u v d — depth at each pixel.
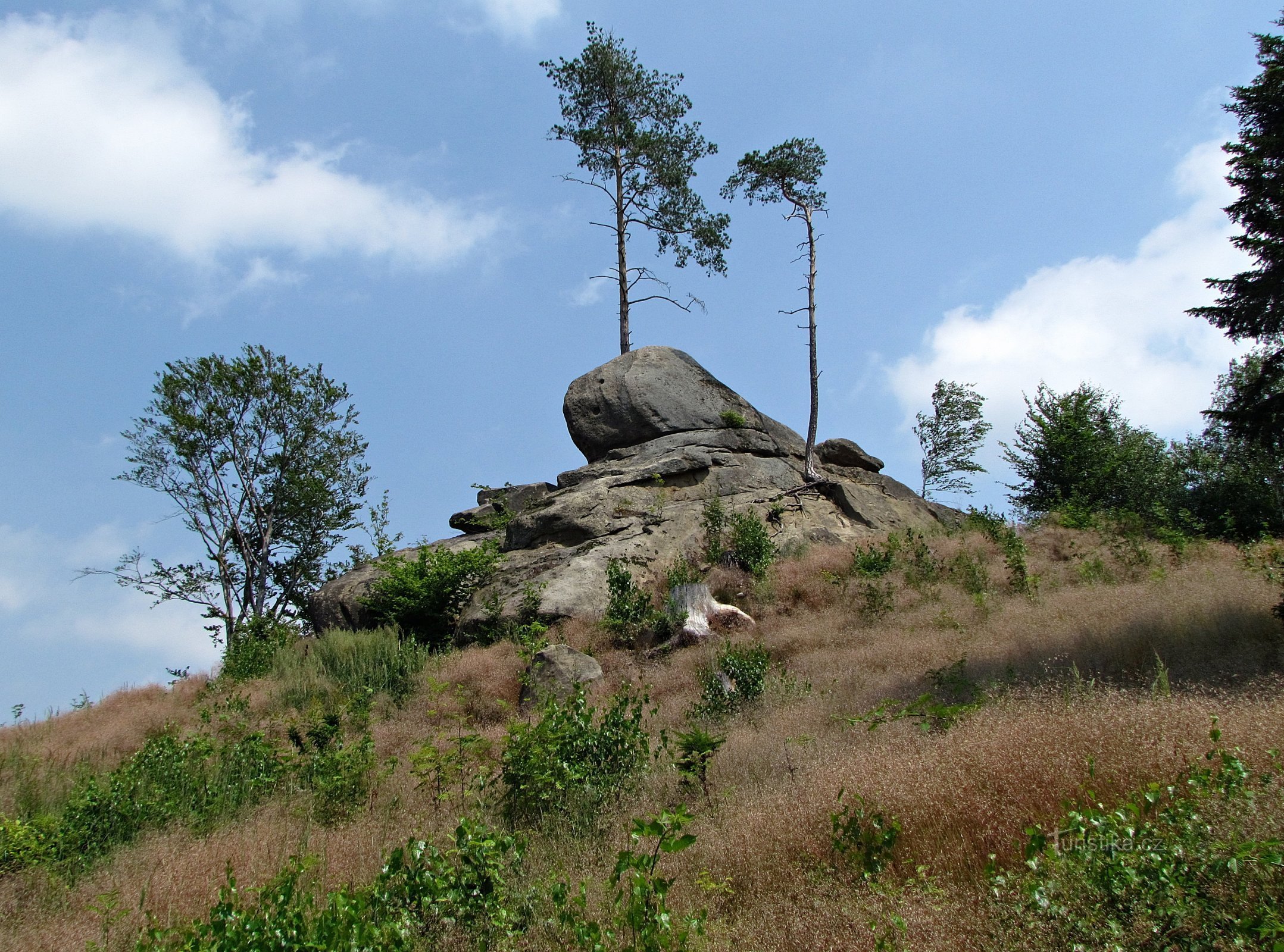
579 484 24.22
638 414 26.12
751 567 19.55
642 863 4.82
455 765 8.97
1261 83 11.68
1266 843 3.73
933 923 4.18
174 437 27.61
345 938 4.77
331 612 22.48
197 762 10.73
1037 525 23.25
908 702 9.45
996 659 10.67
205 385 28.11
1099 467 25.89
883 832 5.21
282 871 6.10
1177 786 4.82
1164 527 21.11
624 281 31.39
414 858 5.40
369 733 10.34
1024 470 27.34
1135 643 9.91
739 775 7.77
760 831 5.85
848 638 14.48
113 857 8.20
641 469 23.44
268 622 21.95
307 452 29.48
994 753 5.79
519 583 19.77
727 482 24.11
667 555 20.44
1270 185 11.25
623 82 31.44
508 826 7.34
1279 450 11.84
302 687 16.53
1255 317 11.70
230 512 28.48
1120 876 3.82
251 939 4.75
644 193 31.91
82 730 15.36
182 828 8.74
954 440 32.97
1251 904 3.64
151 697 18.27
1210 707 6.32
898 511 25.59
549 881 5.60
